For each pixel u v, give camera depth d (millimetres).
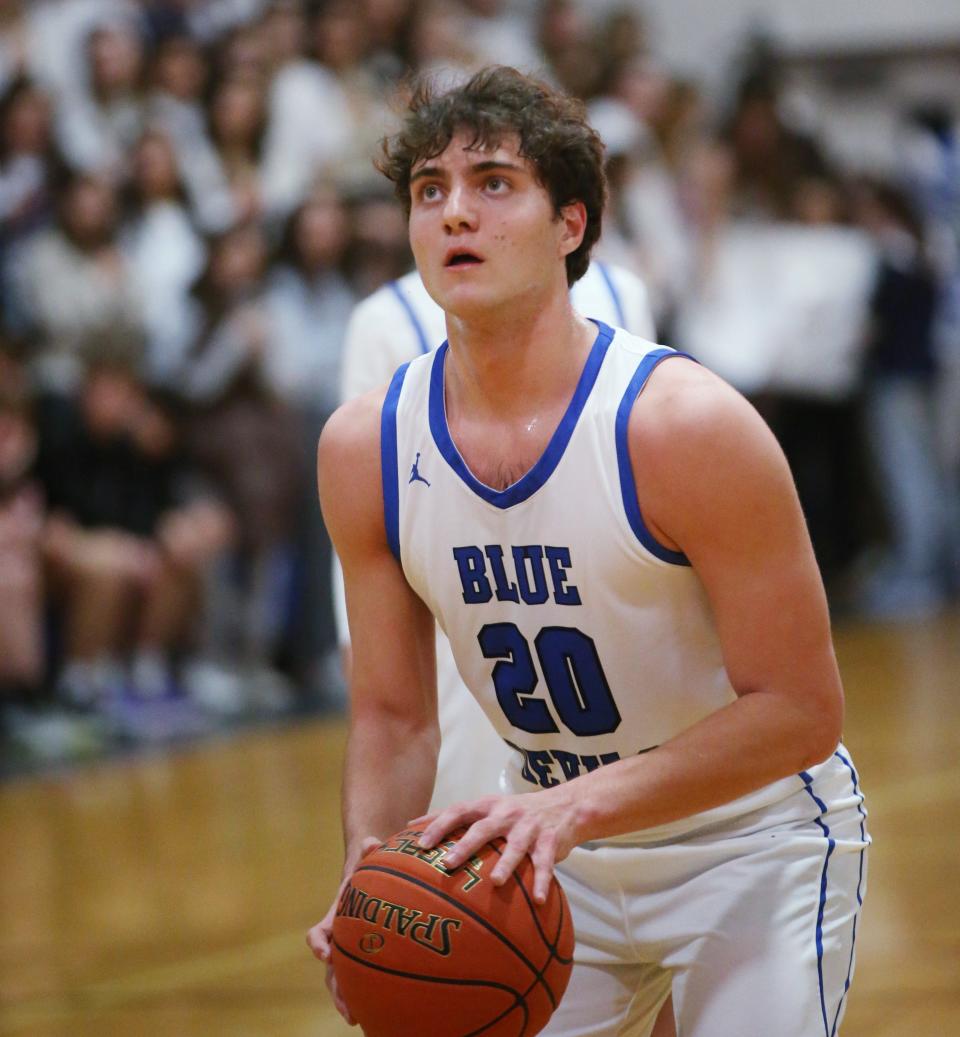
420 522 6707
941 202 35750
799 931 6676
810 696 6340
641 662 6625
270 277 23234
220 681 22844
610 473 6305
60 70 23078
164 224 22703
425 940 6000
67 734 20922
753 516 6172
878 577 31688
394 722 7230
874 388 30484
